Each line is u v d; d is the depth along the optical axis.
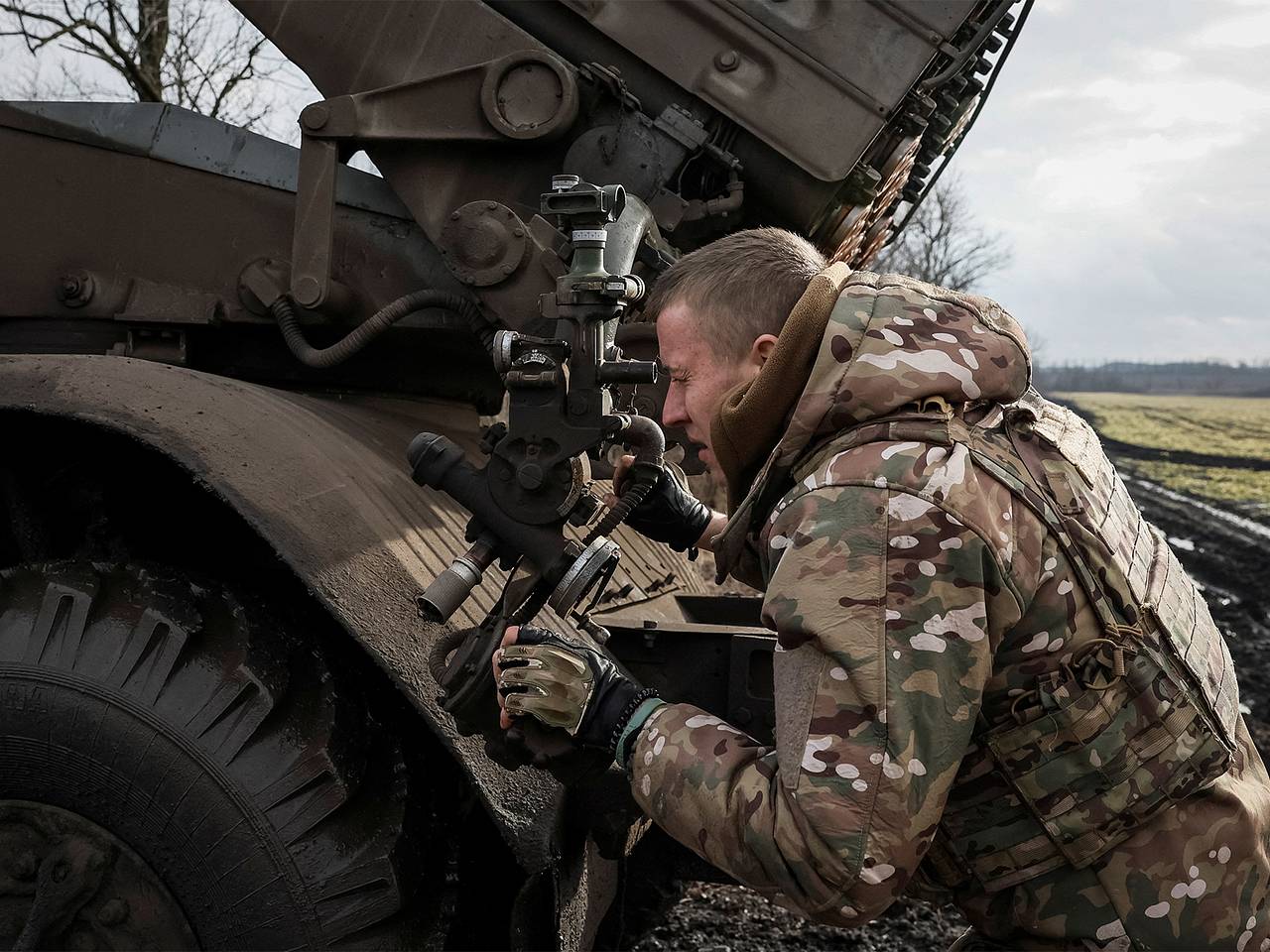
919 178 3.12
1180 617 1.42
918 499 1.24
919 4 2.42
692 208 2.48
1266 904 1.35
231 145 2.61
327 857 1.75
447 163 2.48
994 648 1.28
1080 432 1.59
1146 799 1.30
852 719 1.20
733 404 1.41
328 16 2.55
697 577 3.25
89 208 2.61
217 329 2.63
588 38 2.52
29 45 7.05
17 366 2.01
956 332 1.35
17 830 1.84
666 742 1.34
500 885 2.01
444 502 2.30
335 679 1.89
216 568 2.22
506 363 1.60
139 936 1.79
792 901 1.24
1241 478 21.62
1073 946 1.33
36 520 2.20
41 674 1.83
